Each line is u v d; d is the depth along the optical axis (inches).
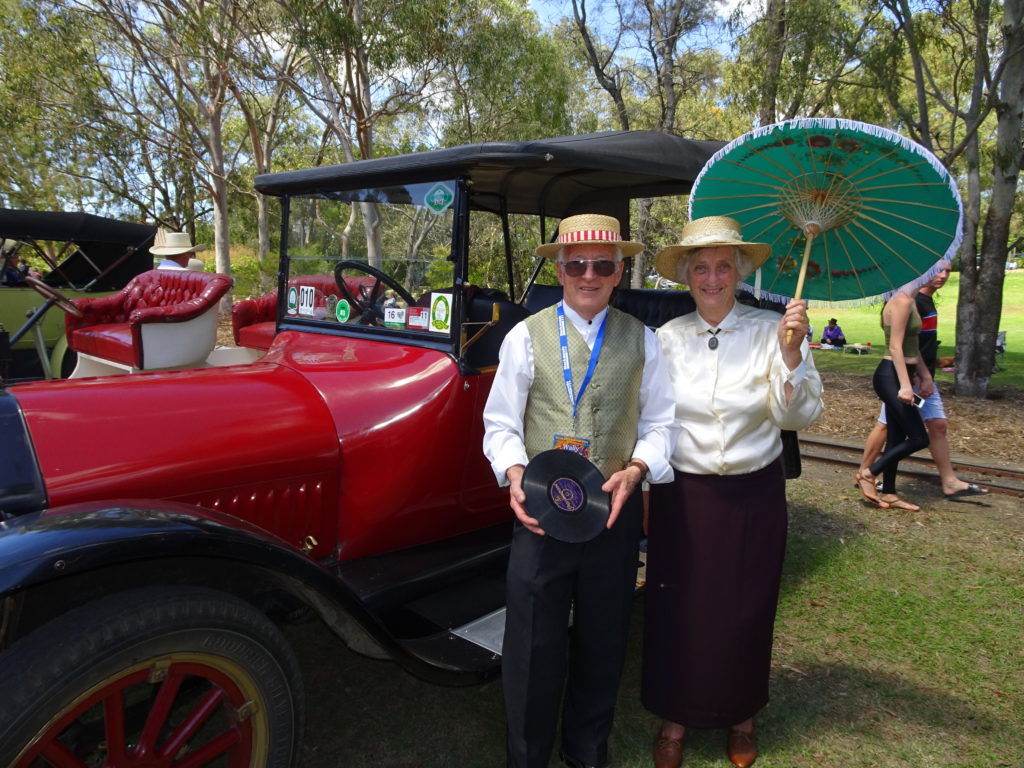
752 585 84.7
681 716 87.2
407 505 100.0
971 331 347.9
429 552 104.0
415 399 97.8
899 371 170.1
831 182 77.4
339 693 107.0
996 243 341.4
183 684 73.9
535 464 74.0
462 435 101.9
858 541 164.4
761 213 86.4
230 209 1029.8
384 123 744.3
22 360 245.3
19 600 69.4
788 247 89.1
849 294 88.9
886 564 151.9
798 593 138.7
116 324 178.2
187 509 68.7
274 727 71.0
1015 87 332.8
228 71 550.3
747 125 638.5
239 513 86.7
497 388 81.0
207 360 175.3
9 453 72.8
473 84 586.6
